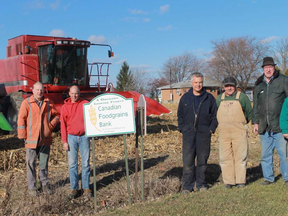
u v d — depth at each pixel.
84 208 5.61
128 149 10.05
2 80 14.55
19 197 6.05
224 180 6.21
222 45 46.84
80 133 6.08
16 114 12.60
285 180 6.07
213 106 6.04
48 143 6.23
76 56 13.19
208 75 50.06
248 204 5.15
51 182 6.67
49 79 12.87
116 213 5.17
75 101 6.13
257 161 8.38
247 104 6.15
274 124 6.02
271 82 6.04
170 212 4.94
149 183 6.24
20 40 13.84
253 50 45.72
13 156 8.13
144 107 5.86
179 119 6.22
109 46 13.62
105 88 13.98
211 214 4.79
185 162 6.07
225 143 6.17
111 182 7.00
